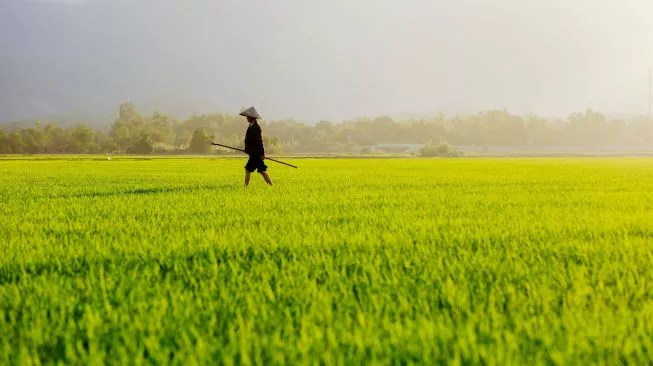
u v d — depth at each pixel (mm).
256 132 15344
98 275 4574
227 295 3832
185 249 5590
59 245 5848
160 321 3346
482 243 5996
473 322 3262
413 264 4887
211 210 9336
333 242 5938
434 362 2760
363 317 3266
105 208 9836
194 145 178750
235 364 2820
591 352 2846
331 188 15344
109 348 3092
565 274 4457
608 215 8469
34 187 16156
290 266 4727
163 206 10117
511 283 4211
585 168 36250
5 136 199750
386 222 7723
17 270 4852
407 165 46344
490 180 20266
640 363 2752
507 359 2688
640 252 5332
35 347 3023
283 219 8055
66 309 3652
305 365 2662
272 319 3350
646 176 23562
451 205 10359
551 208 9820
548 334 3025
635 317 3373
